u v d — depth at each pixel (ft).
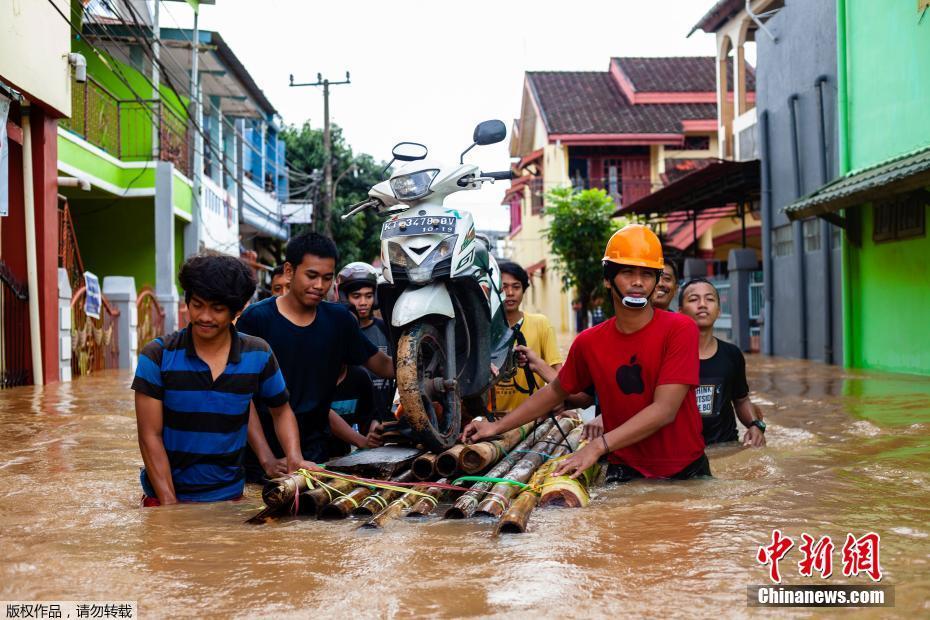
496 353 17.35
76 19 48.85
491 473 13.53
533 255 126.62
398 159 16.35
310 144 120.67
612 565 9.04
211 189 78.69
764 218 54.08
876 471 14.47
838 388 30.66
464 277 15.29
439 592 8.19
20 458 16.80
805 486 13.28
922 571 8.73
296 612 7.69
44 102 37.19
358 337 15.65
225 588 8.38
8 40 33.91
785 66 51.44
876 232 40.22
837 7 43.06
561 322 111.65
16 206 37.58
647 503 12.19
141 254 68.03
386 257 15.34
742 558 9.23
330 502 11.91
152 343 12.80
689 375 13.08
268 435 14.90
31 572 8.95
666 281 17.60
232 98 86.58
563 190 79.87
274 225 107.76
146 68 69.97
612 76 111.14
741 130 65.98
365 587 8.36
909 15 36.47
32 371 36.99
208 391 12.67
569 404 15.75
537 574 8.73
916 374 36.73
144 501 12.60
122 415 24.29
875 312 40.60
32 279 37.22
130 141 68.18
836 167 45.24
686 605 7.78
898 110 37.63
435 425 14.67
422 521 11.48
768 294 53.93
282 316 14.97
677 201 65.77
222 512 12.02
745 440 17.81
